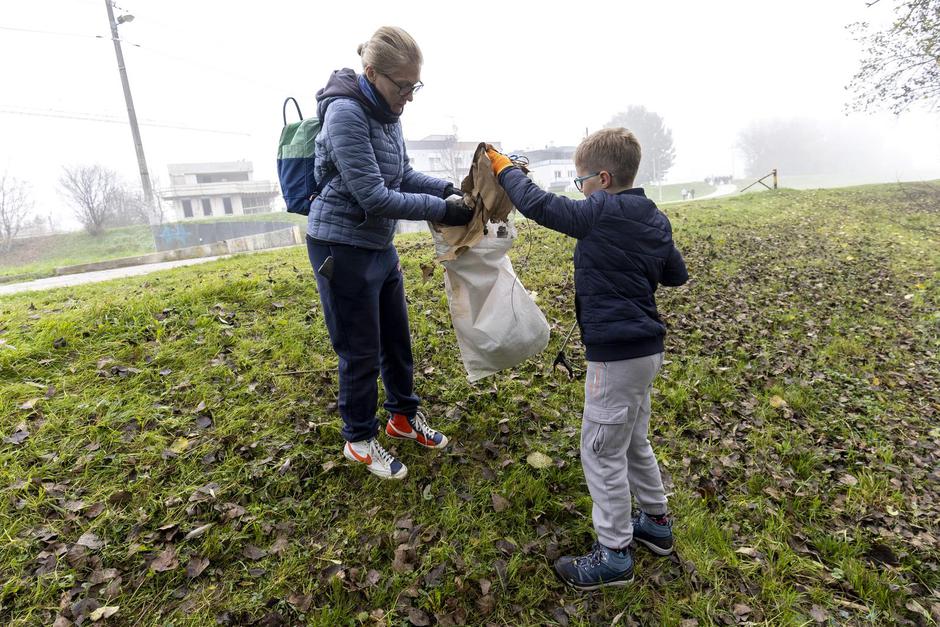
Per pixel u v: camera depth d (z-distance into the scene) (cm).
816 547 225
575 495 242
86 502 215
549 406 312
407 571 196
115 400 278
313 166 209
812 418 331
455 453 261
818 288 617
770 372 386
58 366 307
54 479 226
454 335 386
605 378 182
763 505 245
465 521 222
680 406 324
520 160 213
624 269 178
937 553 222
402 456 257
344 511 224
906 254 832
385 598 187
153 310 383
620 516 188
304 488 233
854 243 900
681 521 232
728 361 400
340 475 240
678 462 273
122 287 502
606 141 184
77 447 244
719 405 335
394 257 237
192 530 206
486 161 207
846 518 244
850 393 368
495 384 328
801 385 368
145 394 286
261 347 344
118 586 183
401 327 247
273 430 266
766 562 213
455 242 219
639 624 184
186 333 355
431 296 462
